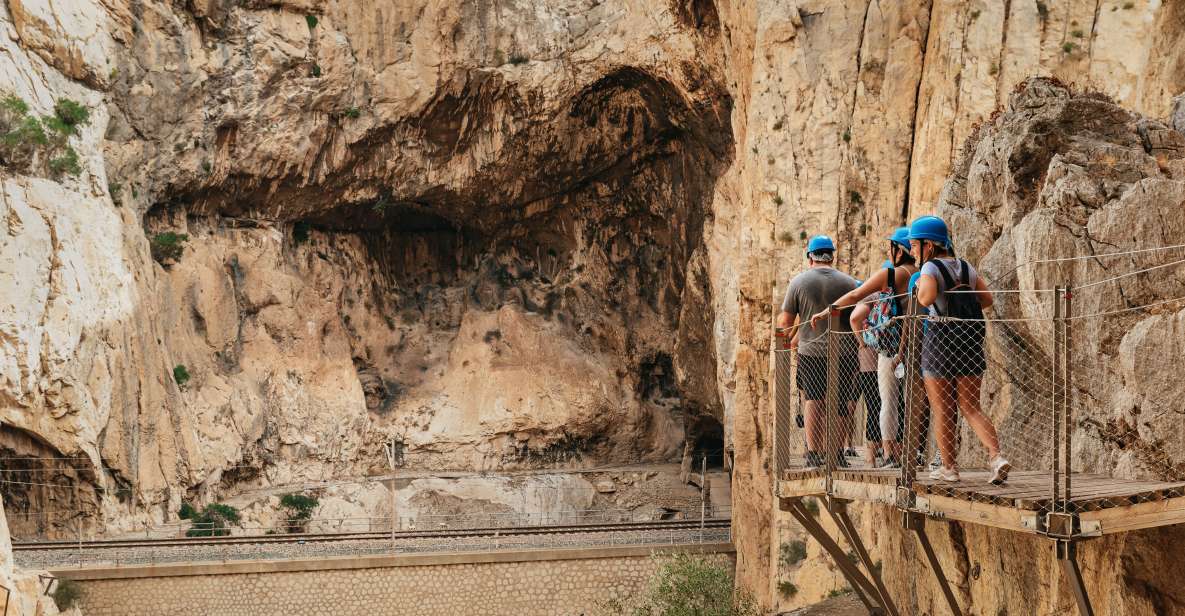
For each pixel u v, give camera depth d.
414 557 32.81
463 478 46.25
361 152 45.69
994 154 12.67
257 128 43.38
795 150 29.22
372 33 45.09
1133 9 22.80
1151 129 11.48
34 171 35.19
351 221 49.12
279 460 44.34
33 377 33.19
